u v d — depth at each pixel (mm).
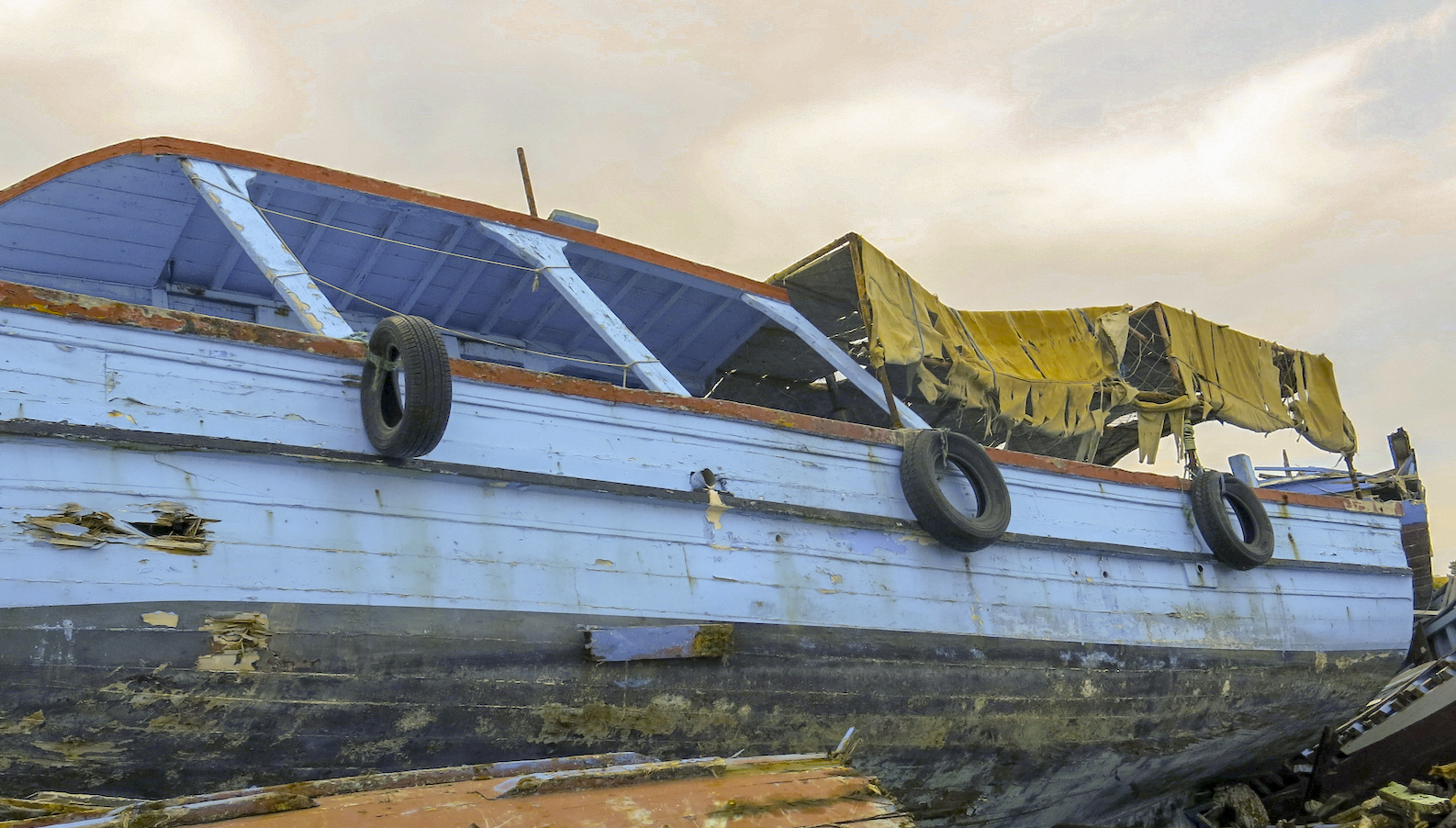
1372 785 11695
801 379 12102
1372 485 15266
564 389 6508
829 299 9945
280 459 5484
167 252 8297
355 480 5703
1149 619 9469
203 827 3832
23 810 4242
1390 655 11930
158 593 5031
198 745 5168
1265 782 12422
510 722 5992
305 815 3961
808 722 7207
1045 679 8523
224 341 5500
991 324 10586
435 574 5797
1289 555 11094
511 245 7898
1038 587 8664
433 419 5414
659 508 6727
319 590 5430
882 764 7824
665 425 6898
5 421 4805
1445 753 11383
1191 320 11891
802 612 7141
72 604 4836
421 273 9172
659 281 9867
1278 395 12711
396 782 4547
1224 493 10461
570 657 6129
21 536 4773
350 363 5910
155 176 7203
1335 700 11438
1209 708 10039
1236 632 10227
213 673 5113
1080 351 11102
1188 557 10039
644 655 6297
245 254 8570
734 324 10820
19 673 4691
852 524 7574
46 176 7219
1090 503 9336
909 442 8062
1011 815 9414
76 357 5082
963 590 8109
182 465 5238
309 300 6262
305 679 5352
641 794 4582
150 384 5238
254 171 7035
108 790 5066
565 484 6324
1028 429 10359
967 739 8195
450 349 10141
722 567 6879
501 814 4172
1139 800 10805
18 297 4977
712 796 4672
